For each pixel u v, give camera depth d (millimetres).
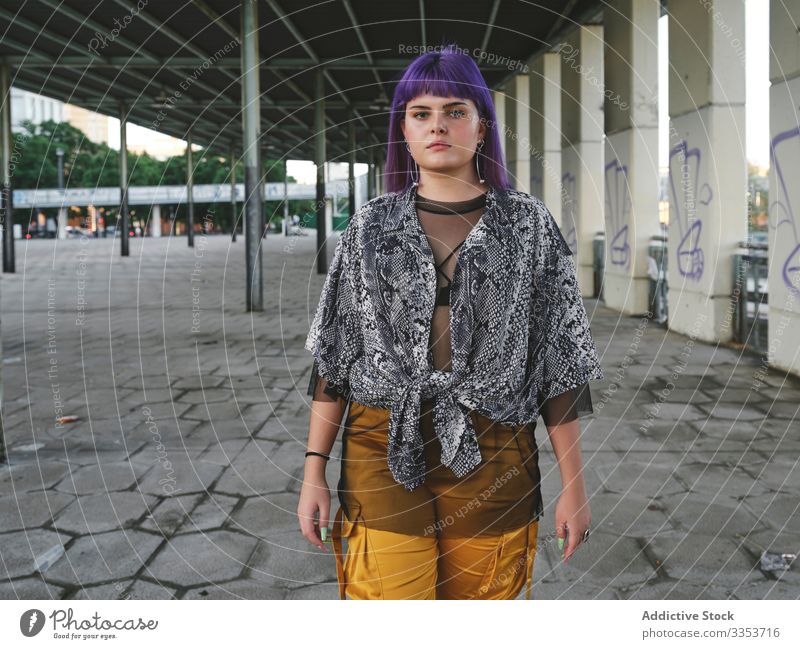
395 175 1245
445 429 1159
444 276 1156
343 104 16938
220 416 4125
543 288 1188
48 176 47375
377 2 8539
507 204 1174
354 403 1240
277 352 6113
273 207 30359
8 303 9625
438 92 1151
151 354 5996
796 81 5027
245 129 8453
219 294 10820
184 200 44344
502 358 1146
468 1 8398
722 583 2172
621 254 8516
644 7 7781
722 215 6379
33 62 12867
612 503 2807
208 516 2713
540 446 3555
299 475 3162
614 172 8547
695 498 2846
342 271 1219
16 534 2545
